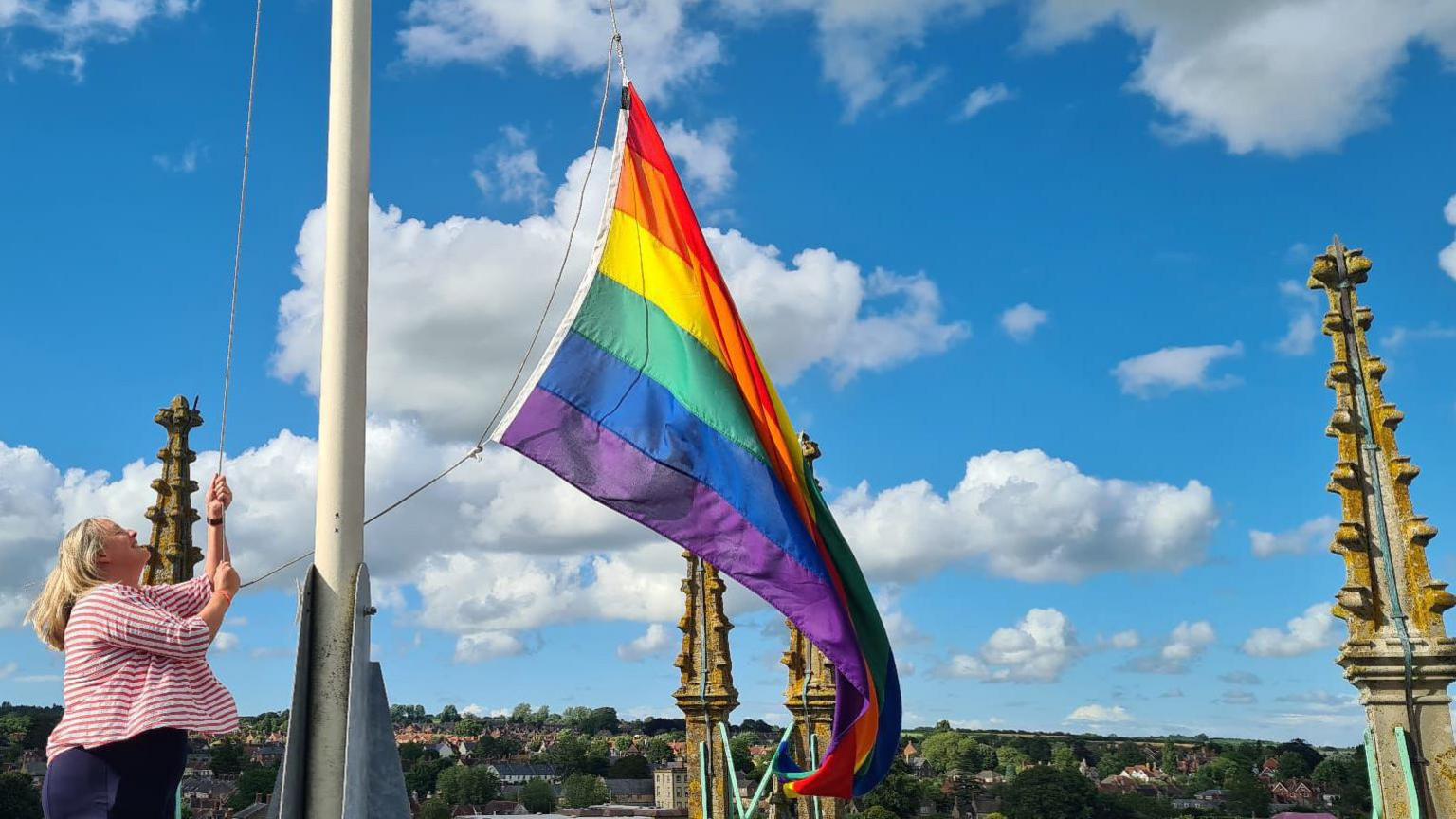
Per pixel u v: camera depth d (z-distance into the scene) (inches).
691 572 689.6
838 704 528.1
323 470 315.3
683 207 483.5
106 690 270.4
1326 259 538.0
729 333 479.8
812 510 504.1
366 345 327.9
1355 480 513.0
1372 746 490.0
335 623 306.7
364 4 345.4
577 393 432.1
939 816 7283.5
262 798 984.9
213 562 303.0
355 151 335.6
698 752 666.8
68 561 285.4
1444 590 490.6
